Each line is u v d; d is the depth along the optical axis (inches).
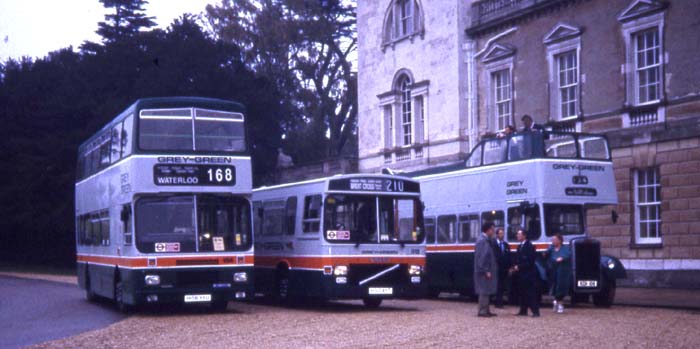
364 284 883.4
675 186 1203.9
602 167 992.2
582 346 567.8
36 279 1765.5
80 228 1190.9
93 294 1080.2
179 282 839.7
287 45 2554.1
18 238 2454.5
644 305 956.6
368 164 1924.2
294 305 1016.2
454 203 1099.9
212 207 861.8
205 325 749.3
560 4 1424.7
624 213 1277.1
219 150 872.3
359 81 1964.8
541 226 944.9
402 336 636.1
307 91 2576.3
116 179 919.7
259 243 1031.6
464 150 1638.8
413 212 921.5
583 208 971.9
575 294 939.3
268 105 2266.2
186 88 2149.4
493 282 808.9
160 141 853.2
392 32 1852.9
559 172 963.3
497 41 1578.5
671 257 1205.1
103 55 2235.5
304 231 922.1
